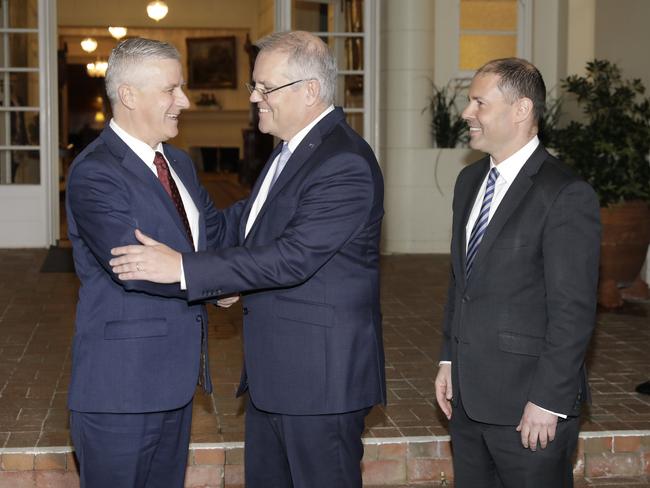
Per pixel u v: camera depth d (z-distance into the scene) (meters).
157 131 2.91
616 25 8.01
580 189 2.77
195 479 4.16
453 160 9.41
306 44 2.91
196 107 19.41
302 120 2.94
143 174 2.88
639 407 4.71
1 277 8.05
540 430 2.75
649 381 5.04
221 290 2.80
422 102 9.36
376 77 9.49
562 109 9.34
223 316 6.70
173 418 3.03
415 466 4.27
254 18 18.41
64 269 8.43
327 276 2.92
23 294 7.39
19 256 9.04
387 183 9.53
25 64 9.45
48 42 9.42
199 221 3.16
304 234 2.83
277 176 3.03
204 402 4.73
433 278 8.23
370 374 2.99
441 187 9.46
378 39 9.46
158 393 2.90
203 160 19.83
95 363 2.89
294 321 2.92
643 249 7.21
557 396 2.73
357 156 2.89
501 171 2.89
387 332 6.28
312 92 2.91
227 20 18.34
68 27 17.75
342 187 2.86
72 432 3.00
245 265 2.79
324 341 2.91
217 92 19.45
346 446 3.00
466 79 9.66
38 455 4.05
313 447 2.97
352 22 9.48
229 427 4.39
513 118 2.83
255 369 3.00
